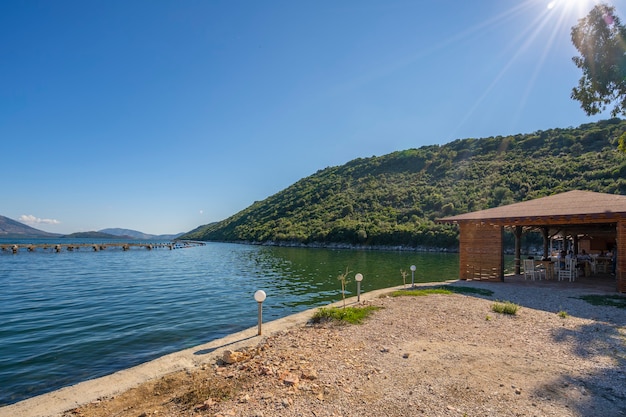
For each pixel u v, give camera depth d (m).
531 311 9.72
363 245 73.31
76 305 14.84
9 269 32.34
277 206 124.25
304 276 26.09
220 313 13.20
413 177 96.00
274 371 5.59
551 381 5.02
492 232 16.09
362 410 4.25
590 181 53.03
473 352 6.33
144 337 9.94
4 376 7.14
